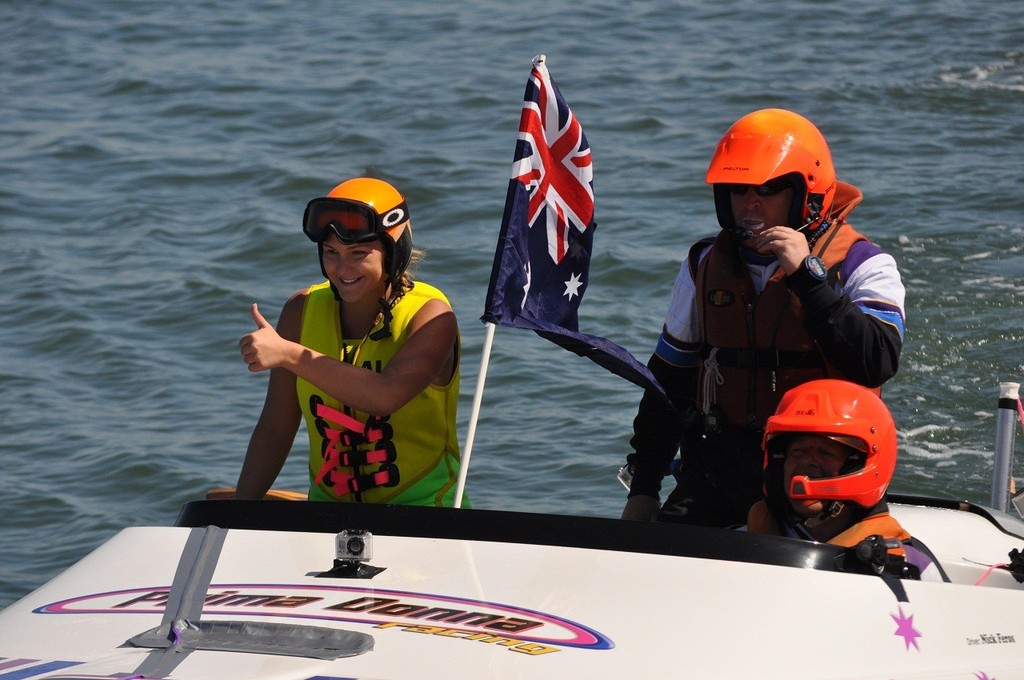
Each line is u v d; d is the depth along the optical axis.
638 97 40.44
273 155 36.44
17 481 20.09
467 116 39.09
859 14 49.78
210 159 36.28
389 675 7.66
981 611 9.30
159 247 30.31
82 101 41.91
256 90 42.06
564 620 8.37
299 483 19.66
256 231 30.75
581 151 12.15
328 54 45.88
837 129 37.66
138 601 8.73
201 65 45.03
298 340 12.02
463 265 28.36
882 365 11.03
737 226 11.70
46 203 33.34
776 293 11.71
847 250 11.63
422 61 44.69
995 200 31.78
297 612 8.44
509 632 8.19
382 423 11.58
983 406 21.75
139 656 7.93
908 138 36.94
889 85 41.62
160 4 53.06
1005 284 26.78
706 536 9.20
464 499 12.23
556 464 19.72
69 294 27.72
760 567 8.96
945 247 28.78
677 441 12.93
